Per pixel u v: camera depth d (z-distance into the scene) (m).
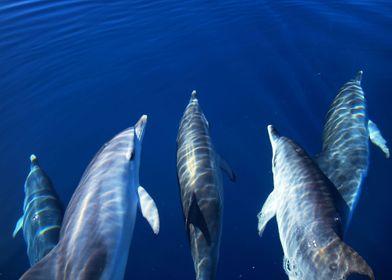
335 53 13.09
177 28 15.35
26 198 8.26
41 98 12.06
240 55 13.41
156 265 7.72
